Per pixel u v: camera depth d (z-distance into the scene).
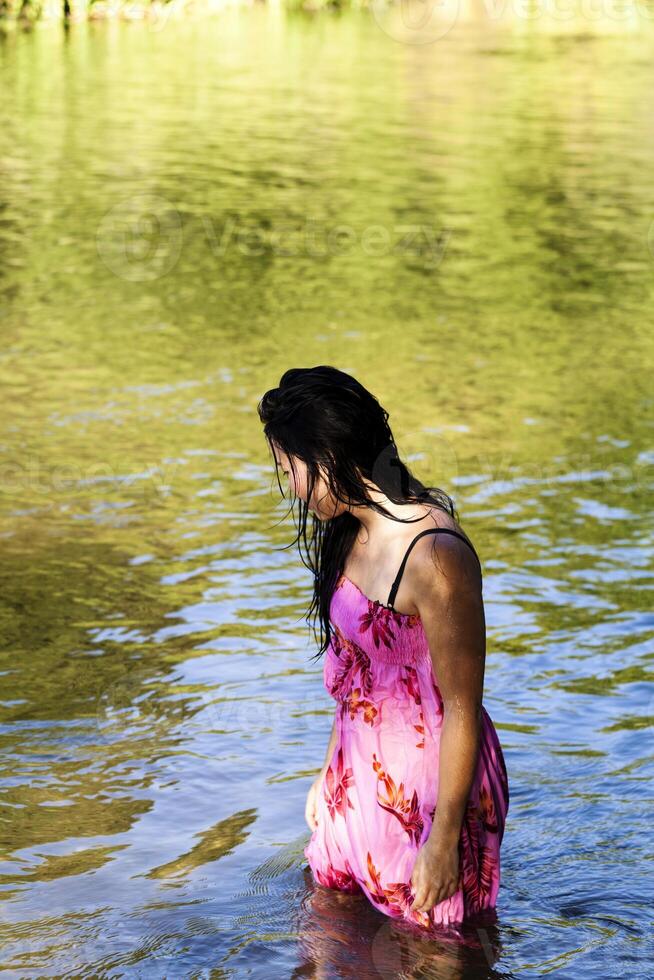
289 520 6.79
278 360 10.05
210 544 6.42
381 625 3.25
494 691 4.83
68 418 8.57
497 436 8.34
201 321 11.23
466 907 3.34
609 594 5.82
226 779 4.18
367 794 3.35
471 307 11.98
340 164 19.23
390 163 19.42
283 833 3.85
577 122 24.14
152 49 33.66
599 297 12.48
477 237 14.98
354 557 3.31
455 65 33.16
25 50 32.19
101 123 22.12
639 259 14.07
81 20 39.28
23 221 15.01
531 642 5.29
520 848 3.73
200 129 21.92
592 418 8.79
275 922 3.35
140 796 4.07
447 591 3.12
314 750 4.39
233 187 17.36
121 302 11.80
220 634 5.36
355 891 3.49
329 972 3.12
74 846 3.77
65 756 4.32
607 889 3.50
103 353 10.16
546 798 4.04
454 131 22.72
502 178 18.53
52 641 5.26
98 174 17.91
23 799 4.04
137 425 8.44
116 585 5.87
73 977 3.11
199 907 3.43
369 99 26.36
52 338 10.57
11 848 3.75
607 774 4.19
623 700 4.76
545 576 6.03
